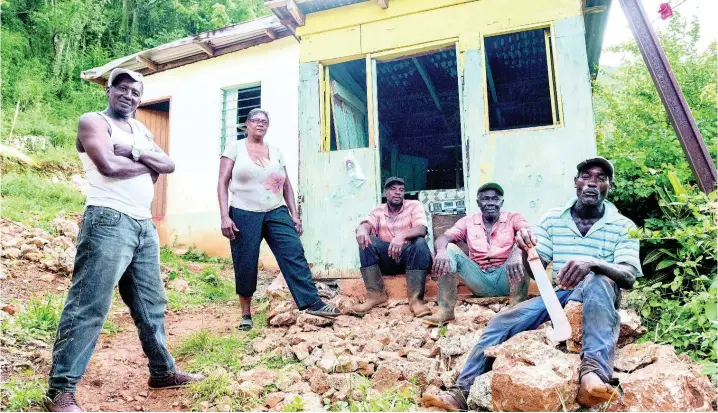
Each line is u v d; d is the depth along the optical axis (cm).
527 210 461
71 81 1430
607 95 670
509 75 780
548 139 464
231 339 387
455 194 566
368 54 539
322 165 544
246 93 838
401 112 925
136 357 359
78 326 258
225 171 432
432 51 529
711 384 239
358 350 351
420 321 389
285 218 436
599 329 248
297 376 316
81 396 292
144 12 1652
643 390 226
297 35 570
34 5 1458
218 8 1573
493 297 418
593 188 311
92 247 265
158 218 838
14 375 300
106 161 268
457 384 275
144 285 297
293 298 458
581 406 239
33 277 480
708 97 576
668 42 664
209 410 281
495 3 496
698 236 318
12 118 1188
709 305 265
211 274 614
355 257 520
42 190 859
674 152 482
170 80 870
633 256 292
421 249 421
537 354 252
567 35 470
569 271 274
